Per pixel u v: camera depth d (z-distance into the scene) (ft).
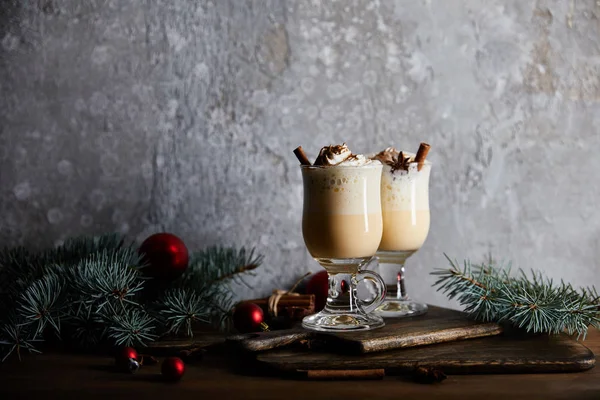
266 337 2.76
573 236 3.58
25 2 3.34
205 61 3.42
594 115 3.57
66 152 3.39
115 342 2.91
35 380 2.60
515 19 3.53
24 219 3.38
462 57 3.51
